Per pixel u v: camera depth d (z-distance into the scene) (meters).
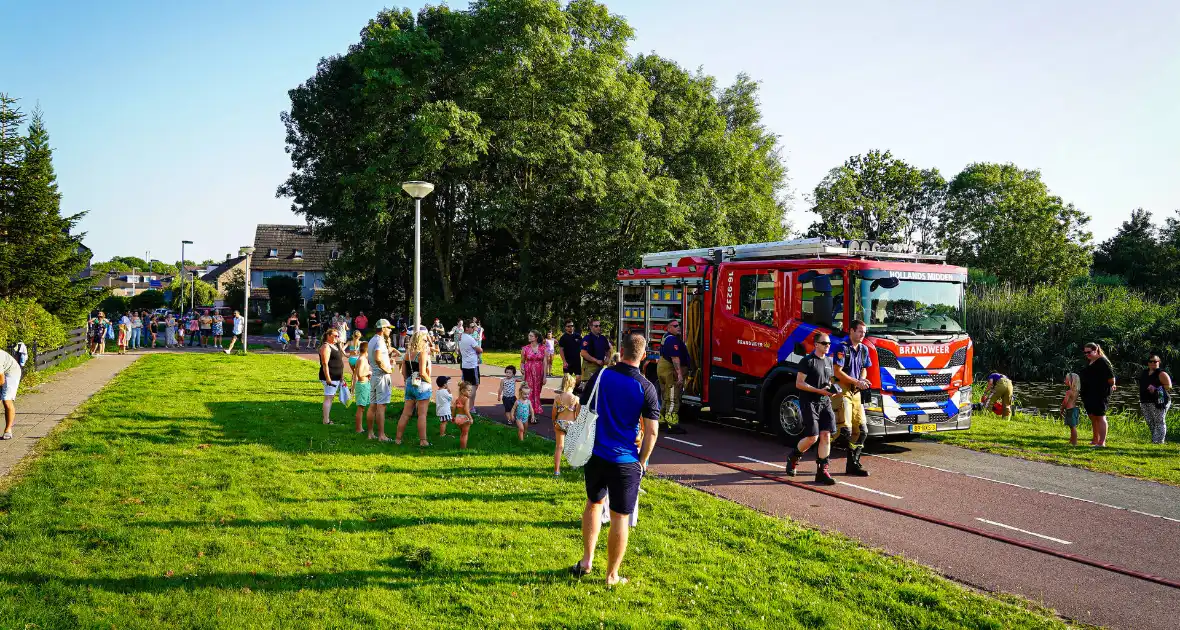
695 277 13.20
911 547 6.57
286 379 18.81
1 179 21.83
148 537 6.05
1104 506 8.04
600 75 32.38
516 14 31.59
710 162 36.81
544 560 5.75
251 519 6.58
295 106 38.38
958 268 11.43
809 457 10.66
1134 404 22.64
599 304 39.38
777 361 11.52
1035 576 5.88
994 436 12.36
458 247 41.34
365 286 46.25
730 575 5.56
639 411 5.39
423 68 32.47
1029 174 62.12
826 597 5.23
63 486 7.60
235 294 66.19
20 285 22.11
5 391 10.14
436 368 24.72
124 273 120.44
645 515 7.19
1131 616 5.11
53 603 4.76
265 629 4.46
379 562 5.61
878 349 10.41
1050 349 36.03
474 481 8.28
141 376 19.02
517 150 31.00
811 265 11.12
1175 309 37.03
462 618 4.69
